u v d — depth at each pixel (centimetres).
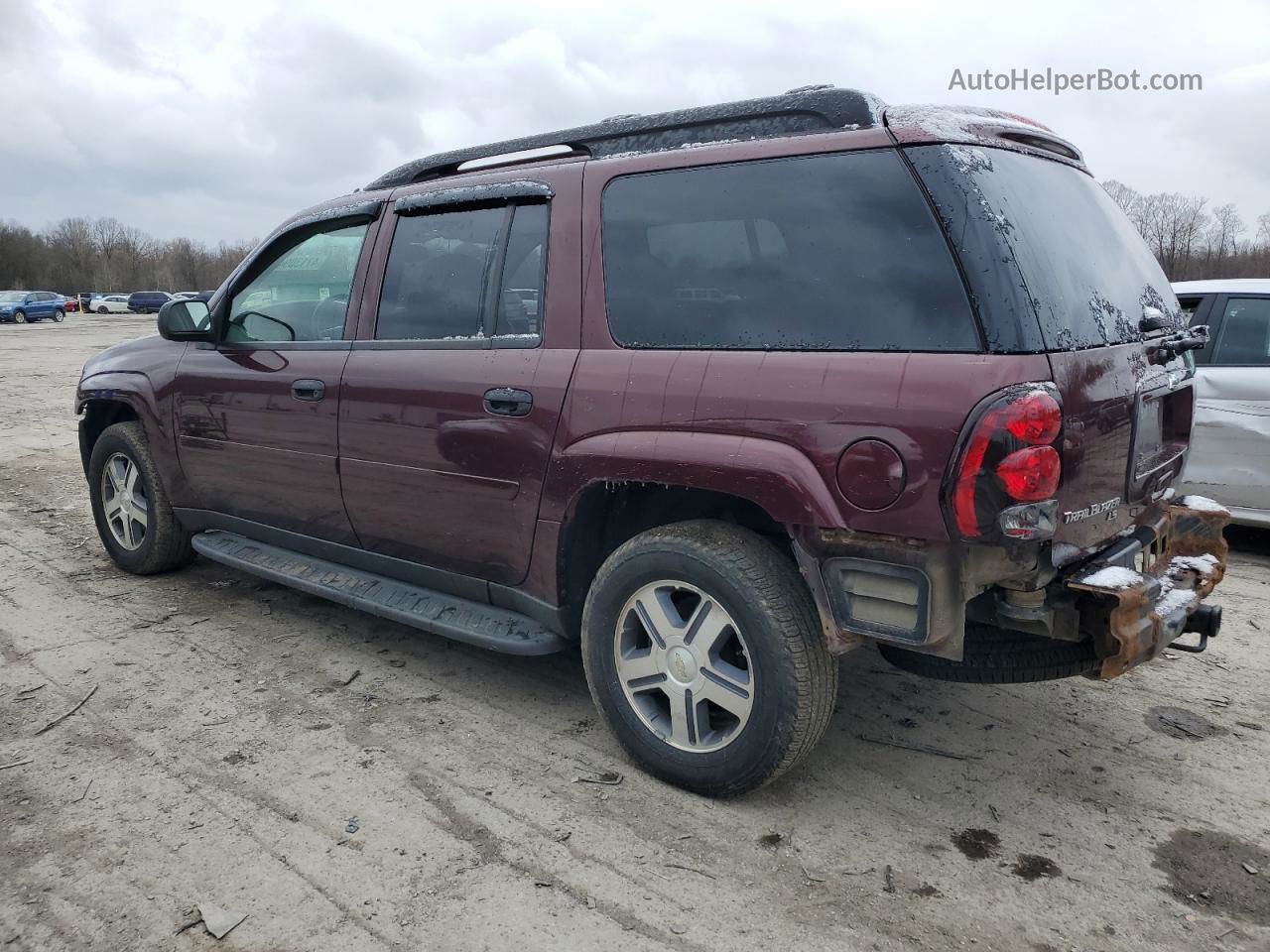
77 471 793
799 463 248
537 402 304
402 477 348
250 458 411
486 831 269
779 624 258
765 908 237
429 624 345
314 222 398
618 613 295
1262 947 226
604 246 302
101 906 235
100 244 10800
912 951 222
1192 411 329
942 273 238
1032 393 223
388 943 223
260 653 399
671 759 288
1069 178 292
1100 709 354
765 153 274
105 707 345
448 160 369
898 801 288
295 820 273
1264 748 325
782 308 262
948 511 226
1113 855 262
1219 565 306
